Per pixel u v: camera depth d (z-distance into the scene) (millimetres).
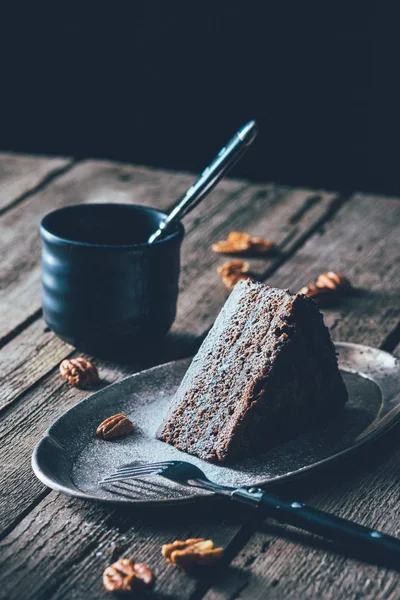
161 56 2361
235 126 2373
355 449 777
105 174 1303
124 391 847
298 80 2297
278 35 2268
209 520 736
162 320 920
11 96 2451
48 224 921
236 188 1276
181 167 2438
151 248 894
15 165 1322
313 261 1097
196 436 795
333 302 1020
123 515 740
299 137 2338
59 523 734
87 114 2455
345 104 2285
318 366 812
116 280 893
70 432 801
